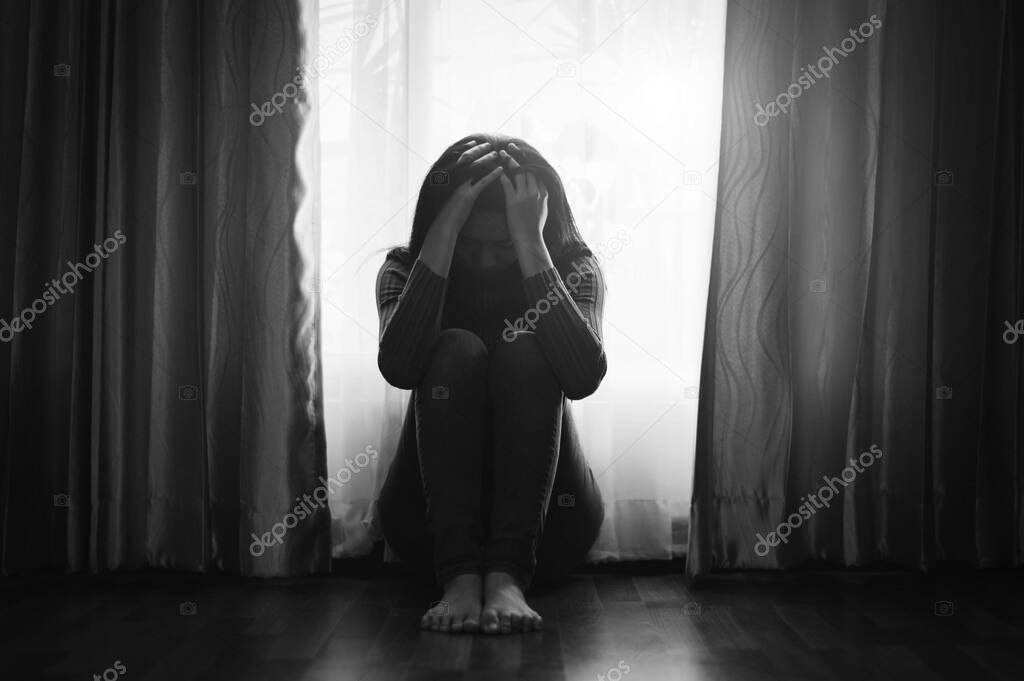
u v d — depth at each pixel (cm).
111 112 191
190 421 189
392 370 147
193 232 191
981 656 129
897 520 189
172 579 182
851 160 190
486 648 131
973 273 192
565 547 163
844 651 132
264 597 166
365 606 159
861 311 189
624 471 197
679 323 199
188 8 192
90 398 188
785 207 187
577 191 200
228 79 189
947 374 193
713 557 187
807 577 184
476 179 157
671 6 200
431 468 144
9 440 186
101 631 142
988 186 192
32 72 191
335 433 201
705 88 200
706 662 126
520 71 202
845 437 189
